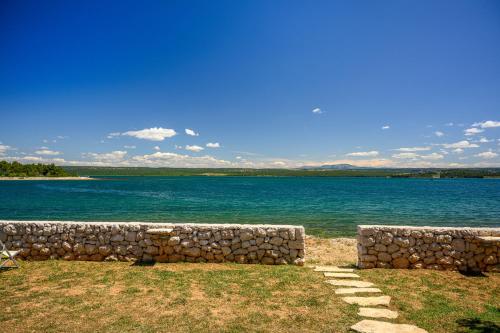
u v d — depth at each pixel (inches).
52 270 317.4
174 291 258.8
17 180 5221.5
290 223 877.2
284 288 267.9
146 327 196.9
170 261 350.9
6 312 216.7
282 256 348.5
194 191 2516.0
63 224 360.5
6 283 277.4
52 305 228.8
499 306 234.4
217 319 208.5
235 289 264.8
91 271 313.6
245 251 349.1
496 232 326.0
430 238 331.0
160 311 220.2
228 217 999.0
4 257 357.1
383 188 3036.4
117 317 210.1
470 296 255.6
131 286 270.7
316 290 263.7
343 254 456.8
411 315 215.8
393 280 293.1
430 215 1044.5
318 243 554.6
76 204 1417.3
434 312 221.1
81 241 357.1
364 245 335.3
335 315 215.3
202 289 264.1
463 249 326.6
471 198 1771.7
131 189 2817.4
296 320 207.8
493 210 1181.1
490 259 322.0
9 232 360.8
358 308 226.7
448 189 2834.6
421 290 267.1
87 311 219.3
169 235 350.9
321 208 1258.0
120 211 1154.0
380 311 221.3
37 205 1370.6
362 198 1790.1
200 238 351.9
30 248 358.9
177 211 1156.5
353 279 295.3
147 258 352.5
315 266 350.3
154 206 1334.9
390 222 893.2
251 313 217.8
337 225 846.5
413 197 1851.6
